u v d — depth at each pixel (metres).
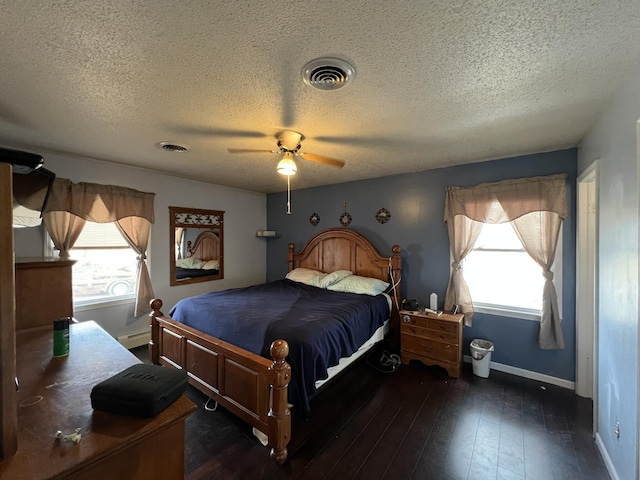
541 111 1.97
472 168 3.31
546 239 2.84
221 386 2.21
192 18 1.14
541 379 2.91
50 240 3.10
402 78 1.57
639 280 1.41
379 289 3.61
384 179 4.02
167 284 4.03
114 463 0.91
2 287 0.82
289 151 2.50
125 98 1.81
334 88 1.67
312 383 2.02
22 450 0.84
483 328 3.24
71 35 1.23
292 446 1.98
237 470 1.78
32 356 1.53
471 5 1.07
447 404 2.50
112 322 3.53
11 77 1.56
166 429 1.02
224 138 2.52
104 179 3.37
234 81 1.61
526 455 1.91
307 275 4.35
